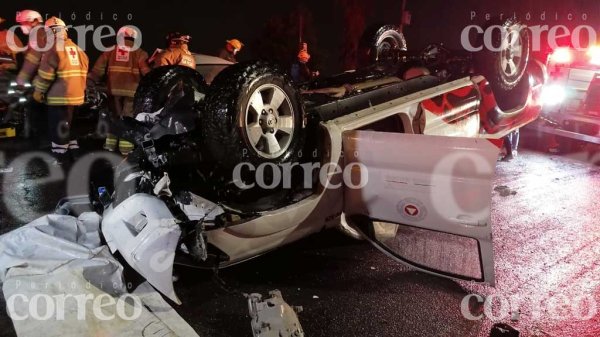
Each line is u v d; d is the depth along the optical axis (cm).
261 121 338
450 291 357
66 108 637
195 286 354
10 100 745
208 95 324
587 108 697
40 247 329
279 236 358
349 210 388
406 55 575
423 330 312
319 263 394
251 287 356
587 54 698
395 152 346
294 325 288
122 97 669
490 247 331
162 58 623
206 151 333
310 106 402
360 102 416
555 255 416
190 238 309
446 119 475
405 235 407
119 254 323
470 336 306
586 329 315
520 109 580
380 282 367
